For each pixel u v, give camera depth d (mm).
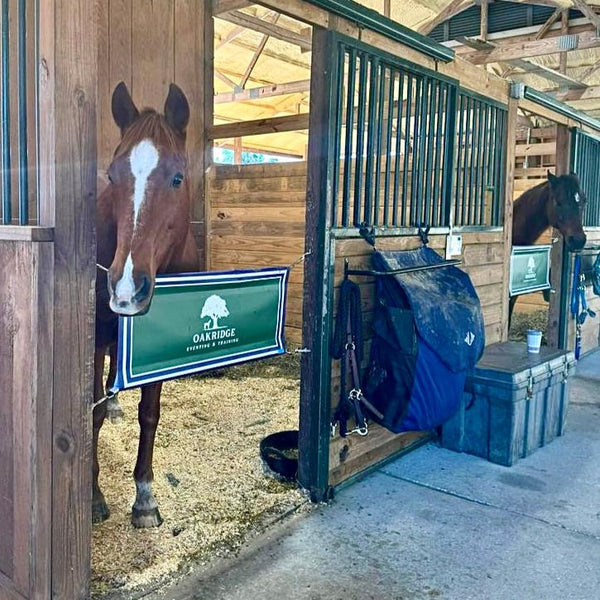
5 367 1635
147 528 2266
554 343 4934
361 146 2648
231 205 5316
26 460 1575
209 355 2152
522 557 2197
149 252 1790
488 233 3709
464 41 7566
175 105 1967
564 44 7301
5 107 1672
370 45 2600
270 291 2377
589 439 3477
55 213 1515
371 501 2621
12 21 2223
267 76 10422
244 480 2721
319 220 2471
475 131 3506
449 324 2693
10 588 1691
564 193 4613
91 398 1654
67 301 1562
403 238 2959
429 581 2033
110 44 3186
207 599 1898
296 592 1951
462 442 3203
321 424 2557
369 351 2820
